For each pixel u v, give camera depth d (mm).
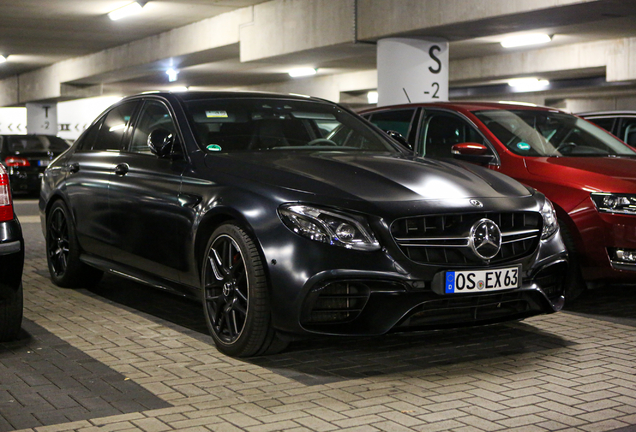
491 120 6121
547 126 6227
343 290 3639
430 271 3678
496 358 4066
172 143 4469
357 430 2996
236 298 3941
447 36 13586
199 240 4172
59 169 5898
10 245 3863
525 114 6348
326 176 3932
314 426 3037
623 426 3047
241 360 3994
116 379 3666
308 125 4863
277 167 4035
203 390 3498
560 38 22000
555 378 3701
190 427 3018
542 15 11492
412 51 13562
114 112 5559
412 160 4453
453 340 4453
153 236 4590
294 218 3676
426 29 12875
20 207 14344
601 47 22766
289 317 3639
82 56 27016
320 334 3625
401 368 3869
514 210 3959
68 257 5738
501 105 6508
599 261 5129
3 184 3900
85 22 19688
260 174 3990
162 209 4473
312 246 3611
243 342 3875
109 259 5211
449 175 4152
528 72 24859
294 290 3607
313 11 15539
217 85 35000
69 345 4301
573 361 4008
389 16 13500
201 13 18594
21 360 3998
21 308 4223
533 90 29875
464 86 32312
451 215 3789
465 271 3732
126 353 4129
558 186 5305
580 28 20062
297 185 3828
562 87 28859
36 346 4281
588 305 5508
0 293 3975
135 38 22547
